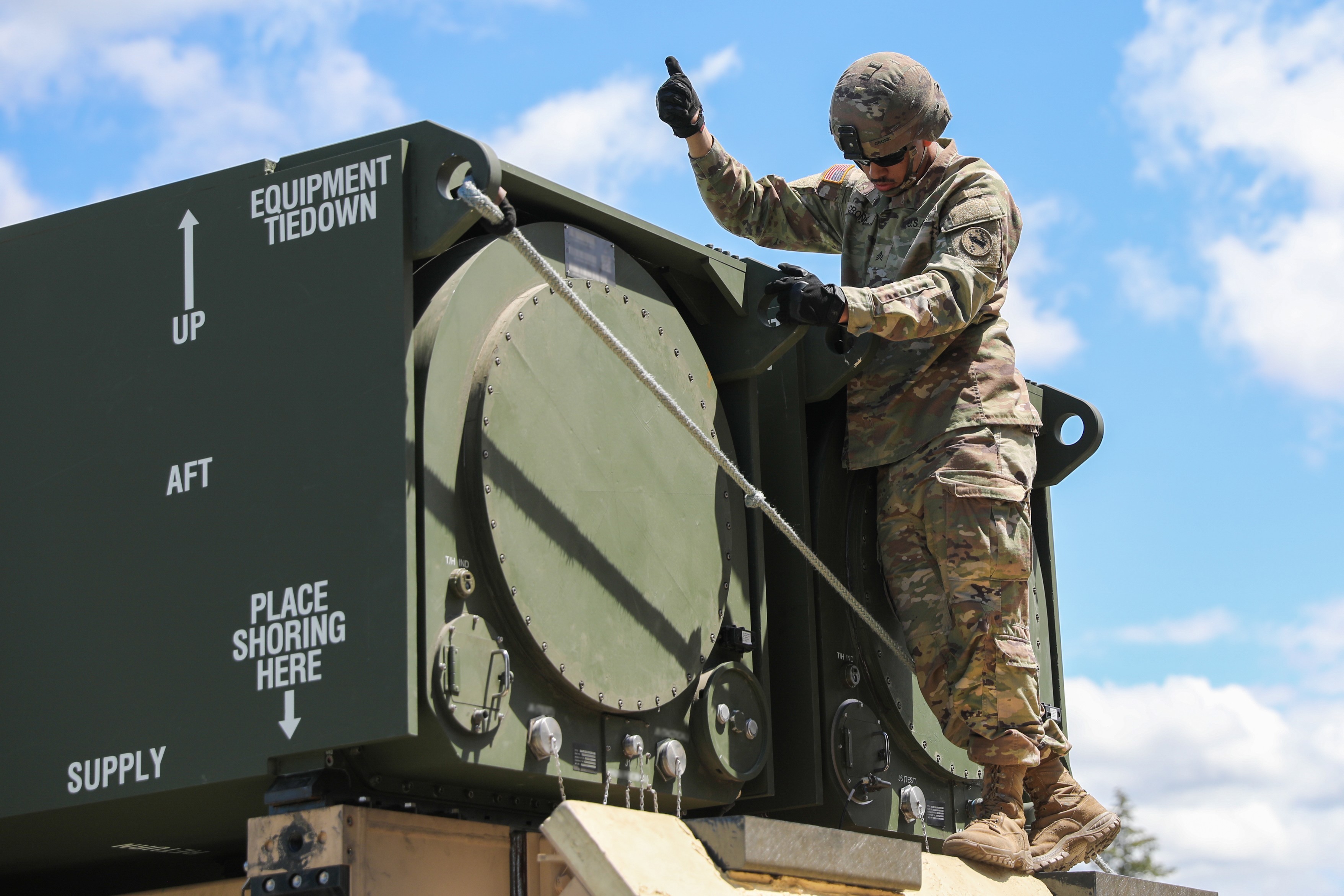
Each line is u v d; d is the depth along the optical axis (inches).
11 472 148.3
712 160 196.9
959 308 175.6
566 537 146.6
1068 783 189.6
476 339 141.6
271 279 139.9
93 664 140.4
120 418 144.4
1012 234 188.2
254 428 137.8
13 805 141.0
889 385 189.6
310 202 139.6
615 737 150.1
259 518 135.7
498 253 146.6
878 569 197.8
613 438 156.3
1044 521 239.9
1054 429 235.3
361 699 127.4
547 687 142.9
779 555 188.4
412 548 129.6
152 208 147.5
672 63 191.9
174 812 143.6
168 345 143.8
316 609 131.3
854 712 187.9
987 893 163.2
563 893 128.9
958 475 180.7
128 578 140.6
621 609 152.1
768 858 124.8
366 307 135.0
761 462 191.8
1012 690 179.3
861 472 198.2
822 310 162.9
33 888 179.8
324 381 135.5
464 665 132.0
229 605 135.5
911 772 199.3
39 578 144.6
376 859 126.6
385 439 131.6
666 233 172.6
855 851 135.3
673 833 124.4
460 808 142.1
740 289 182.7
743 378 183.5
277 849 126.3
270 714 131.4
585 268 158.9
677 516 164.2
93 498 143.9
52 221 152.1
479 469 137.2
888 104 182.1
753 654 175.5
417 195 136.3
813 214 204.8
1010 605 181.6
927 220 186.7
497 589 137.6
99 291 148.2
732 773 164.6
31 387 149.3
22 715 142.4
